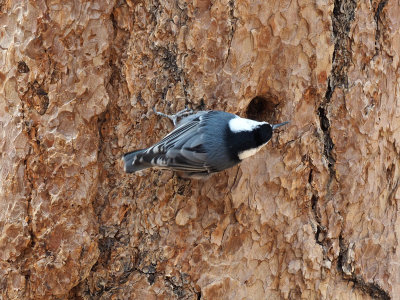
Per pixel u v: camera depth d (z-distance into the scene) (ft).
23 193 25.25
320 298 28.76
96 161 26.02
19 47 25.03
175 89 26.48
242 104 26.94
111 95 26.55
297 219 28.19
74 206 25.46
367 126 28.86
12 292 25.18
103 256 26.73
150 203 26.73
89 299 26.66
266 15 26.30
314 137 28.12
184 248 26.78
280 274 28.14
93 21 25.43
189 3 25.86
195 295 26.89
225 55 26.27
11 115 25.55
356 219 29.48
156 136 26.78
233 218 27.25
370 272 30.07
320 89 27.81
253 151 24.72
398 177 30.89
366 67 28.78
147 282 26.76
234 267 27.35
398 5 29.30
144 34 26.35
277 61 26.99
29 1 24.71
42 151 25.26
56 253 25.26
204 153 24.52
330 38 27.48
